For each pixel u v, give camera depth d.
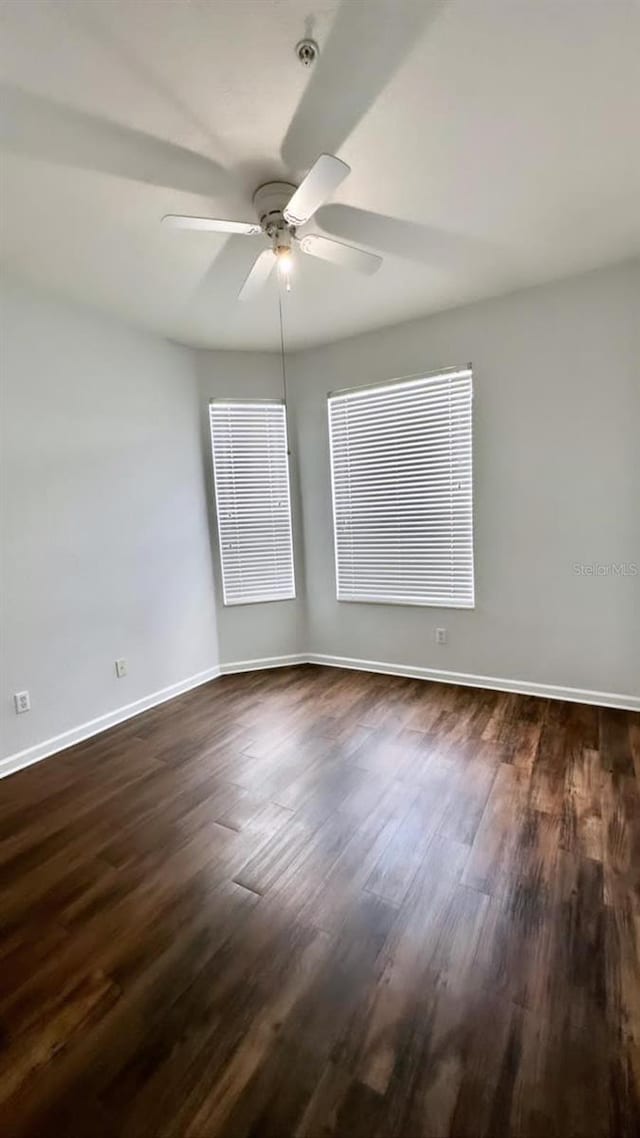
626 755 2.55
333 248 2.03
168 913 1.67
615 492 2.98
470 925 1.57
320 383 3.93
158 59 1.38
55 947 1.56
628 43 1.40
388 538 3.80
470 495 3.41
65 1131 1.08
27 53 1.34
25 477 2.76
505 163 1.91
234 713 3.34
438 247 2.54
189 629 3.86
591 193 2.12
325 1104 1.11
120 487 3.31
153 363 3.53
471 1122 1.06
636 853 1.85
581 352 2.96
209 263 2.54
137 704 3.44
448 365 3.36
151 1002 1.36
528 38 1.38
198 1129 1.07
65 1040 1.27
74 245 2.33
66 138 1.65
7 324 2.66
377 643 3.98
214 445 3.98
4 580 2.67
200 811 2.24
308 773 2.52
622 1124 1.05
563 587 3.19
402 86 1.52
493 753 2.62
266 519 4.14
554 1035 1.23
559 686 3.28
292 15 1.28
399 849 1.93
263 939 1.55
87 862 1.94
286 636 4.30
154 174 1.86
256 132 1.67
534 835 1.97
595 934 1.51
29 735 2.79
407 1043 1.23
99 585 3.18
